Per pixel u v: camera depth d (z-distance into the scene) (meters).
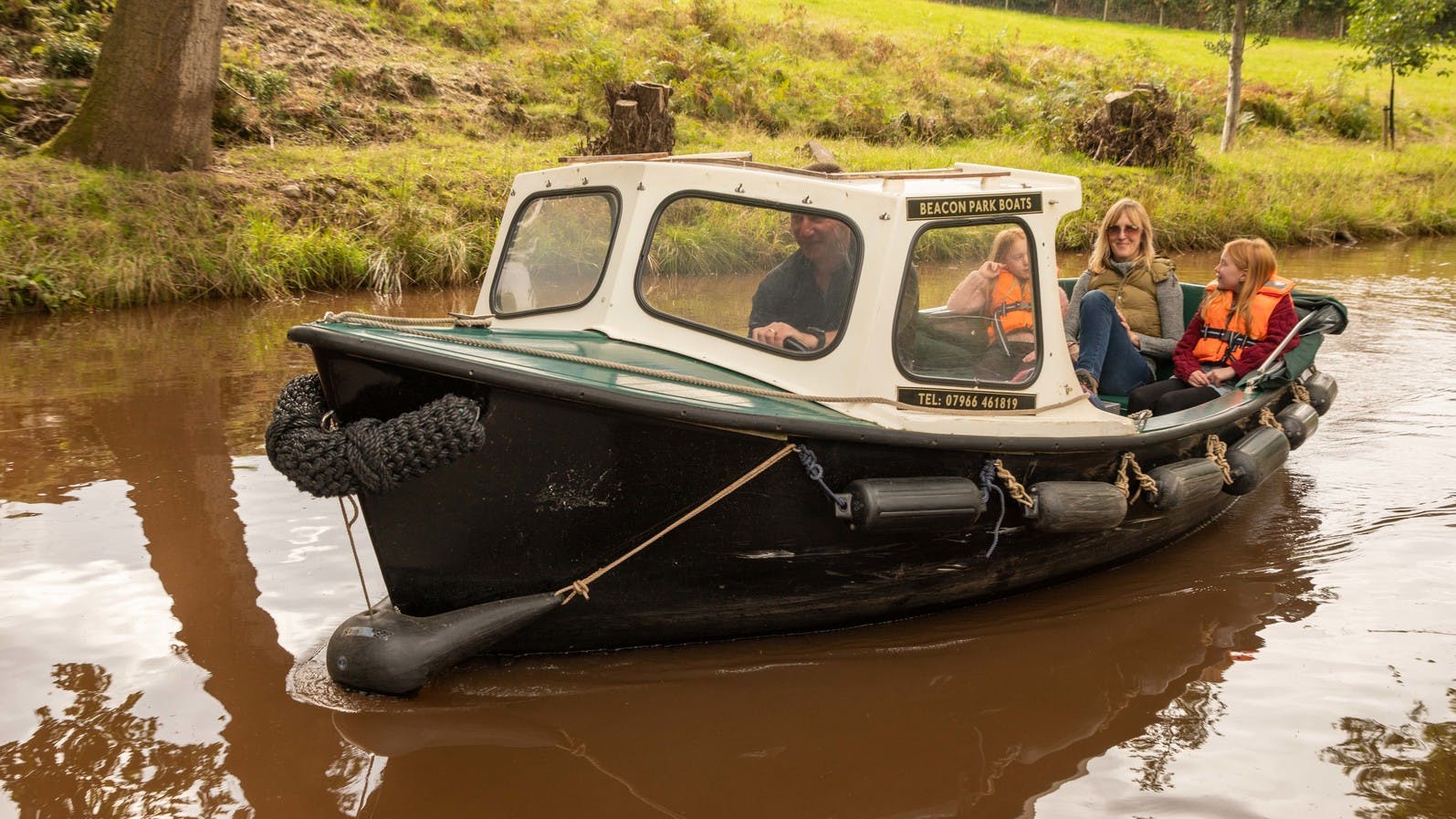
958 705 4.02
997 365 4.55
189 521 5.31
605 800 3.39
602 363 4.12
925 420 4.27
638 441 3.89
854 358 4.26
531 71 18.25
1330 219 17.67
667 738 3.76
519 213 5.09
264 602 4.55
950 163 17.30
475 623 3.96
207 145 12.63
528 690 4.04
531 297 4.96
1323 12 45.12
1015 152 18.70
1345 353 9.28
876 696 4.08
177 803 3.29
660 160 4.80
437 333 4.19
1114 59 28.55
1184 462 5.16
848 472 4.16
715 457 3.97
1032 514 4.46
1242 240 6.12
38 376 7.76
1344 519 5.90
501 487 3.86
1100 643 4.53
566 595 4.08
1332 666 4.30
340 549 5.06
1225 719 3.92
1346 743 3.75
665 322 4.62
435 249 11.88
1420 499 6.16
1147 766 3.63
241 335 9.22
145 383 7.59
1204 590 5.06
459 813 3.30
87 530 5.19
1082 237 15.20
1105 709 3.99
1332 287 12.88
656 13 21.48
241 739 3.64
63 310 10.04
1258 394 5.99
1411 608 4.81
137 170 12.13
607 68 17.66
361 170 13.09
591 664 4.26
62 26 14.62
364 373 3.74
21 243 10.38
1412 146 25.50
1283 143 23.91
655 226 4.69
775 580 4.31
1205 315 6.20
